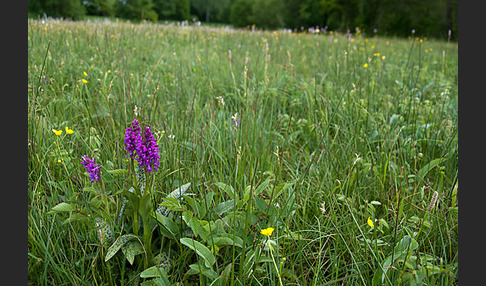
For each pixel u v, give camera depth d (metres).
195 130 2.88
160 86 4.02
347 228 2.21
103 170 2.21
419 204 2.47
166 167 2.46
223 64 5.51
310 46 8.03
